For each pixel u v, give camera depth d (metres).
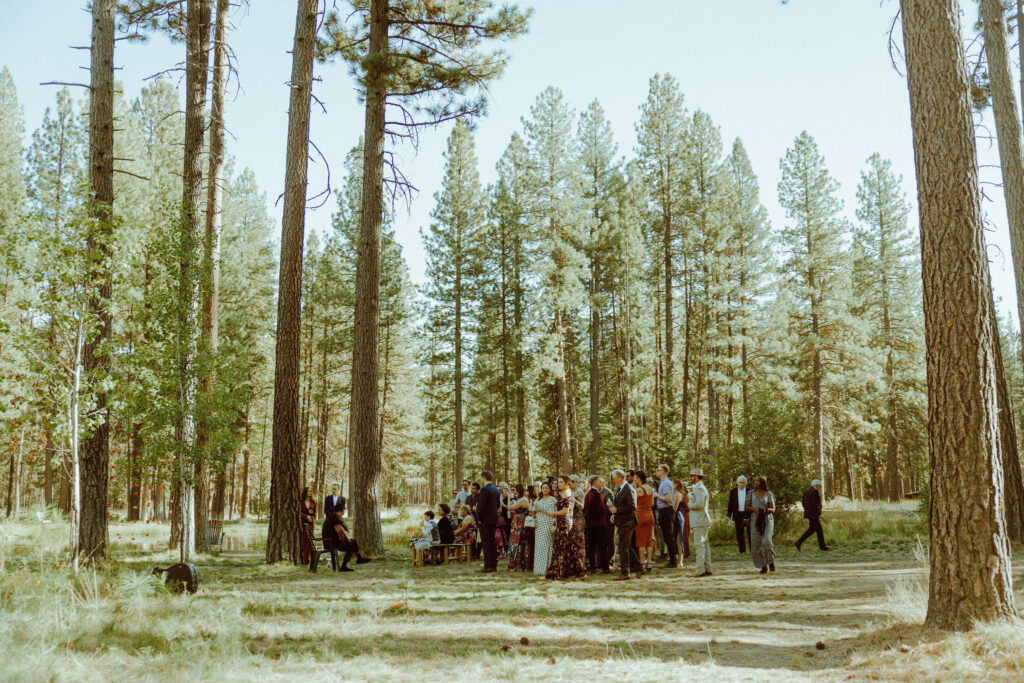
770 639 6.41
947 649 5.19
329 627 6.43
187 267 11.88
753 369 39.16
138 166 30.42
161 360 11.50
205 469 15.21
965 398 6.11
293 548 13.29
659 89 40.12
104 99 12.01
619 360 39.16
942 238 6.36
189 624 6.16
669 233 39.06
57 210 10.26
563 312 35.44
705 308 40.31
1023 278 13.07
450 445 41.22
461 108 16.34
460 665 5.23
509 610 7.81
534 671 5.09
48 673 4.39
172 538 15.62
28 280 9.86
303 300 42.56
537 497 12.98
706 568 11.68
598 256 36.31
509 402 37.16
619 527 11.50
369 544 15.16
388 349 41.53
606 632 6.70
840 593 9.27
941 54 6.59
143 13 15.71
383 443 43.16
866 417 42.78
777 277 40.47
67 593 7.11
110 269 10.70
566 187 35.00
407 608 7.79
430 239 35.41
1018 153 13.38
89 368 10.98
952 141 6.45
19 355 10.81
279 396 13.66
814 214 38.69
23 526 14.37
